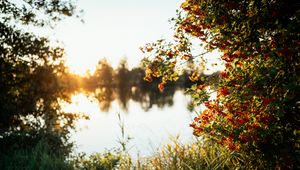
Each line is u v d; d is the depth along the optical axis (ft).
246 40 12.95
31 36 38.55
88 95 45.03
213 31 13.34
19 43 37.42
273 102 11.23
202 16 13.65
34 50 38.37
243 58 12.74
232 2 13.05
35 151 28.53
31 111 38.24
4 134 32.14
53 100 40.14
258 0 12.88
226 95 12.45
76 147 36.50
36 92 39.17
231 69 13.03
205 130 12.82
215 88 13.19
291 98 11.48
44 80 39.19
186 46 14.74
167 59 14.75
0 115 35.40
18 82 38.24
